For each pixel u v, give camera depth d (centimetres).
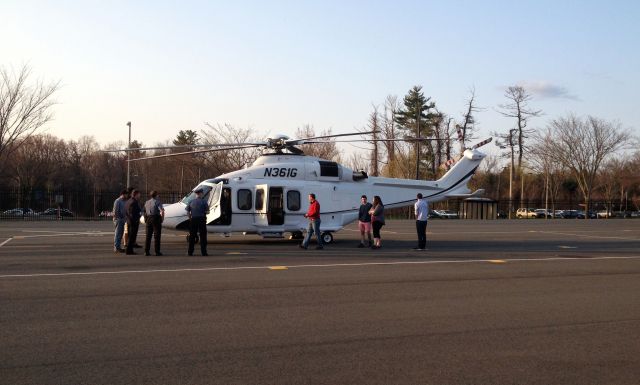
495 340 692
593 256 1680
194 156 5191
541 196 7512
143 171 7694
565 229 3114
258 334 707
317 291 1009
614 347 669
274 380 538
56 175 6806
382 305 895
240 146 1977
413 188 2162
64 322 756
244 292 991
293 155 2025
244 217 1908
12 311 820
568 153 6009
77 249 1720
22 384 521
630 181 6831
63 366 573
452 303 919
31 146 6544
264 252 1662
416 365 589
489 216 5178
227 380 536
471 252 1761
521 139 6775
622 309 889
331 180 2034
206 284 1069
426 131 6775
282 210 1934
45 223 3334
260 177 1953
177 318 787
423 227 1822
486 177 7794
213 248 1778
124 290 997
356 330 732
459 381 543
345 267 1339
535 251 1828
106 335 693
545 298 976
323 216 1992
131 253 1573
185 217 1862
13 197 4391
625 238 2467
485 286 1093
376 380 541
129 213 1569
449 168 2348
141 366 575
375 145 6297
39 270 1241
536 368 585
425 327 753
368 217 1884
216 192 1892
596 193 7475
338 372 563
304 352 632
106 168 8062
